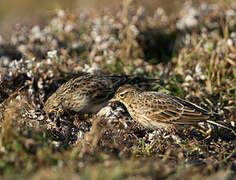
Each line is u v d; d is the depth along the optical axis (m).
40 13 21.05
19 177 7.17
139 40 16.44
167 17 18.80
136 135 10.91
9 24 19.78
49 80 12.72
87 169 7.29
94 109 12.01
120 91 11.30
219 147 10.37
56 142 8.89
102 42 15.80
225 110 12.13
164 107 10.81
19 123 9.50
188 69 13.56
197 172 7.98
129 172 7.39
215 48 14.90
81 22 17.38
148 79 12.75
